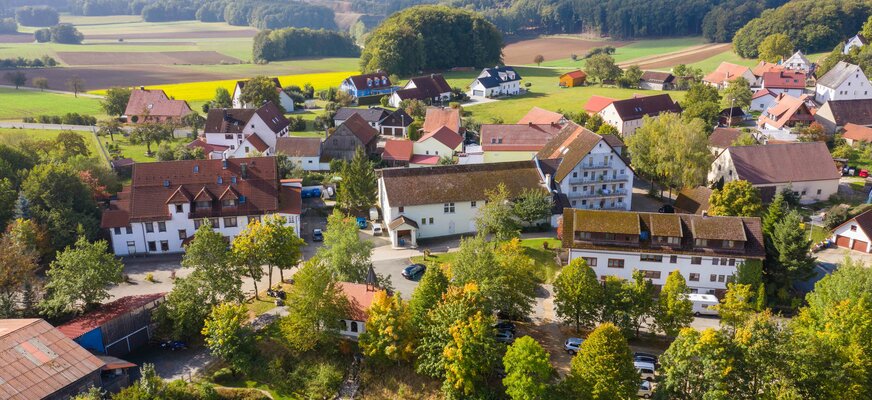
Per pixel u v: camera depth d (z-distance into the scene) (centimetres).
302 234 11006
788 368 6094
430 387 7075
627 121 17275
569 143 12138
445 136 15012
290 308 7519
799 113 16788
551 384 6744
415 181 10819
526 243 10294
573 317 7856
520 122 16712
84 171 11438
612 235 8988
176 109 18775
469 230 10988
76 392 6481
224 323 7225
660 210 11962
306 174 13788
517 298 7906
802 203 12325
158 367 7438
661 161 12088
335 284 7762
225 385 7206
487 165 11212
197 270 8056
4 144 12256
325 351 7644
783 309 8650
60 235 9744
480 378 6762
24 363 6419
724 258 8681
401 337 7138
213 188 10506
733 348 6241
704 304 8344
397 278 9275
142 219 10125
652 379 6944
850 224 10244
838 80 19938
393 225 10338
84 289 7769
